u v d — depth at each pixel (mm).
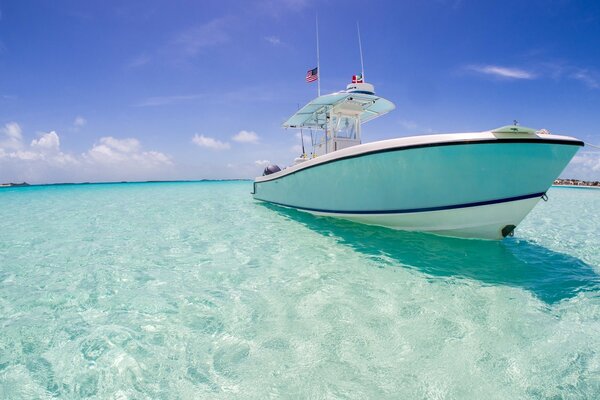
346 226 5809
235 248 4695
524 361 1882
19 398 1647
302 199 7027
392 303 2682
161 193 20688
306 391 1656
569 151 3545
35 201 14578
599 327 2266
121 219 8008
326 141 7594
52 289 3139
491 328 2258
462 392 1640
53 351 2055
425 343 2076
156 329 2316
